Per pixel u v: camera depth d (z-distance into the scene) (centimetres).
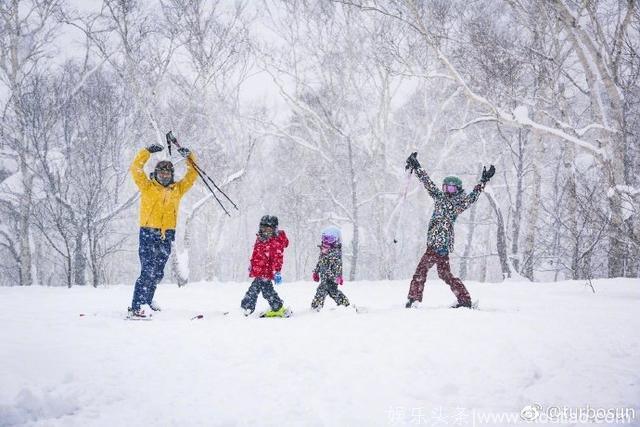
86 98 1809
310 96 2348
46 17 1831
